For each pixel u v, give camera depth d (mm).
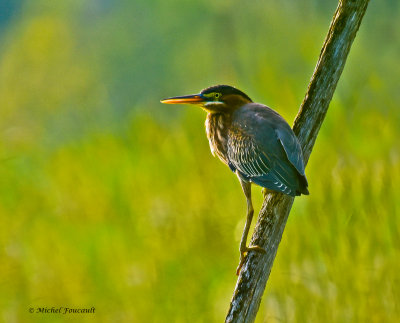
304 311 9703
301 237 10383
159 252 11383
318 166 11836
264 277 7699
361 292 9633
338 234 10195
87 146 14227
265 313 9984
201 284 10914
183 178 12492
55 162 14281
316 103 8031
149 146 13562
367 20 20062
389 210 10305
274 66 14820
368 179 10688
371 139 12453
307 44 17375
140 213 12172
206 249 11344
